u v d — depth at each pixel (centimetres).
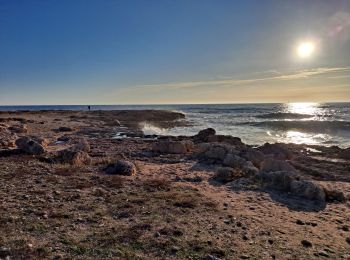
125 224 933
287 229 973
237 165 1906
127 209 1063
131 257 726
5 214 954
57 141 3162
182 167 1962
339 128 4853
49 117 6756
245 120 7244
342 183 1708
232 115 9444
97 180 1470
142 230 888
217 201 1229
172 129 5347
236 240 859
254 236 896
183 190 1376
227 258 746
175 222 969
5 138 2561
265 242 857
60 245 771
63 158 1911
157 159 2270
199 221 990
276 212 1145
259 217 1072
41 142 2714
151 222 954
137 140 3366
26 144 2164
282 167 1841
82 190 1288
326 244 867
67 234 840
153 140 3394
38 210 1011
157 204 1134
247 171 1720
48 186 1322
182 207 1119
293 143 3403
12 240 775
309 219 1089
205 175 1731
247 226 973
